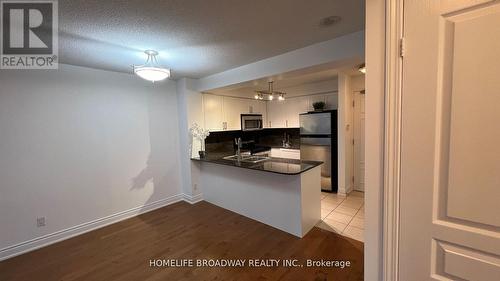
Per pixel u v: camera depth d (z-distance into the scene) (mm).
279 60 2641
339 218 3131
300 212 2643
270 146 5402
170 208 3719
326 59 2250
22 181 2510
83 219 2959
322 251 2377
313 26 1922
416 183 971
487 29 797
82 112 2924
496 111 796
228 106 4629
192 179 3920
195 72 3402
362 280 1937
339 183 4012
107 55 2492
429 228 955
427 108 924
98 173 3084
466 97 846
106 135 3146
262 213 3078
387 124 1020
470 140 847
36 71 2568
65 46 2207
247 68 3010
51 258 2391
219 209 3631
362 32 2014
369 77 1073
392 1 976
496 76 790
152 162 3664
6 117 2398
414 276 1007
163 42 2166
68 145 2822
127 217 3377
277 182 2855
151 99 3625
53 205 2723
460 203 880
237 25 1869
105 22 1741
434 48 895
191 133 3871
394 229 1040
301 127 4531
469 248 876
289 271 2072
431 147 925
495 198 814
